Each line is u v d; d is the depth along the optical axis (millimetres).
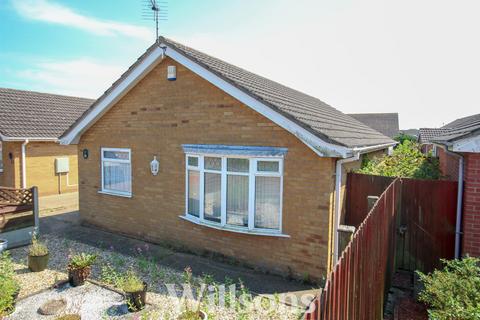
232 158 7496
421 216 7281
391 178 7461
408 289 6605
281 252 7051
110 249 8539
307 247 6758
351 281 3355
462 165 6609
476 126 6641
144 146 9172
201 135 8086
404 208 7426
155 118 8891
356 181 7898
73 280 6375
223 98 7664
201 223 7852
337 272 2842
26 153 15328
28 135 14984
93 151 10344
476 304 4332
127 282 5777
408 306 5820
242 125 7434
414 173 11211
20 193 8938
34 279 6684
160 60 8508
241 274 7078
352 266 3393
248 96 6969
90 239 9367
